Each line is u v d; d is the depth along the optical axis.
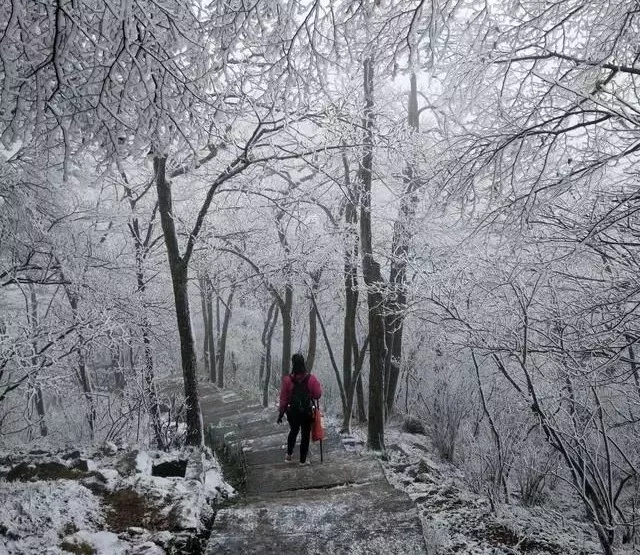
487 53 4.31
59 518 4.06
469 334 5.36
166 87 3.68
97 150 3.80
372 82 8.47
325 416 12.09
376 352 7.78
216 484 5.89
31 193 7.05
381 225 12.68
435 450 8.60
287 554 3.63
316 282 12.32
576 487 4.57
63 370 7.73
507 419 6.42
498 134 4.04
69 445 6.64
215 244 12.83
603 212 4.13
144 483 4.93
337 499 4.56
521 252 5.10
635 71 3.82
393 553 3.59
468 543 4.80
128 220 9.98
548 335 4.71
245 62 5.46
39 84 3.25
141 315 9.19
